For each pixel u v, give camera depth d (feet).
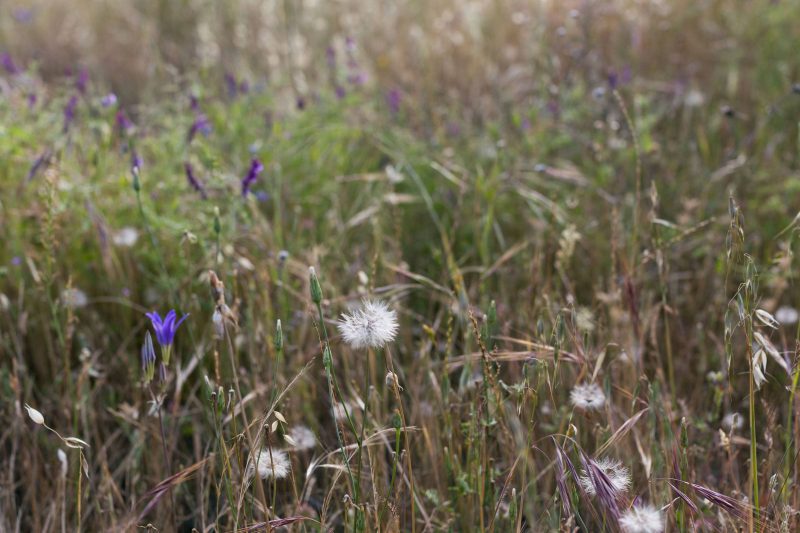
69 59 7.66
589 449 3.16
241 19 7.29
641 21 6.31
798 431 2.97
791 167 4.83
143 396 3.55
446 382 3.04
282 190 4.45
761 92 5.56
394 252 3.95
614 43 6.19
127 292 3.85
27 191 4.14
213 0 7.67
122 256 4.01
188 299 3.75
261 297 3.59
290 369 3.43
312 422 3.35
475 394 3.06
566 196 4.53
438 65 6.59
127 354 3.73
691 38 6.35
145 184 4.19
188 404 3.55
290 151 4.74
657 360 3.41
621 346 3.18
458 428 3.10
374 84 6.05
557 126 4.90
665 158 4.75
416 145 4.76
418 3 7.79
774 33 5.92
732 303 2.78
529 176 4.53
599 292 3.52
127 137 4.31
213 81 6.03
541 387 3.21
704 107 5.48
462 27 7.38
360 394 3.42
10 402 3.35
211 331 3.68
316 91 5.56
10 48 7.88
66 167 4.07
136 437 3.33
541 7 6.07
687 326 3.92
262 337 3.45
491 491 2.98
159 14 8.04
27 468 3.28
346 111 5.29
